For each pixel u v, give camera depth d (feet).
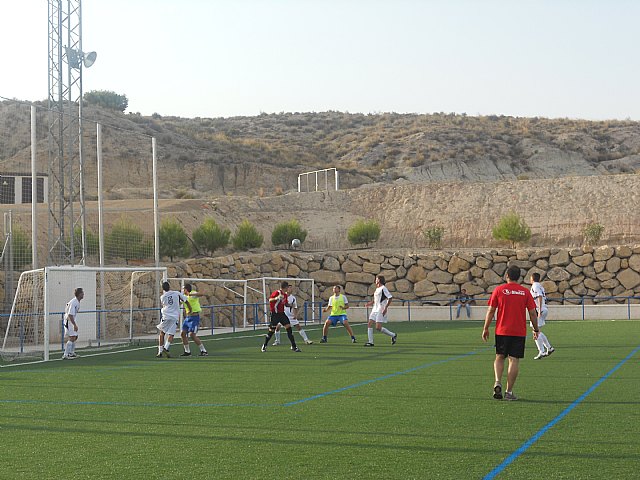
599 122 366.43
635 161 315.99
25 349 80.79
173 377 53.62
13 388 48.57
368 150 328.29
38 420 36.24
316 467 26.07
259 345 82.12
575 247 143.64
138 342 87.97
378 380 49.75
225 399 42.37
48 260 95.35
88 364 64.75
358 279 138.72
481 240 162.40
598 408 37.37
